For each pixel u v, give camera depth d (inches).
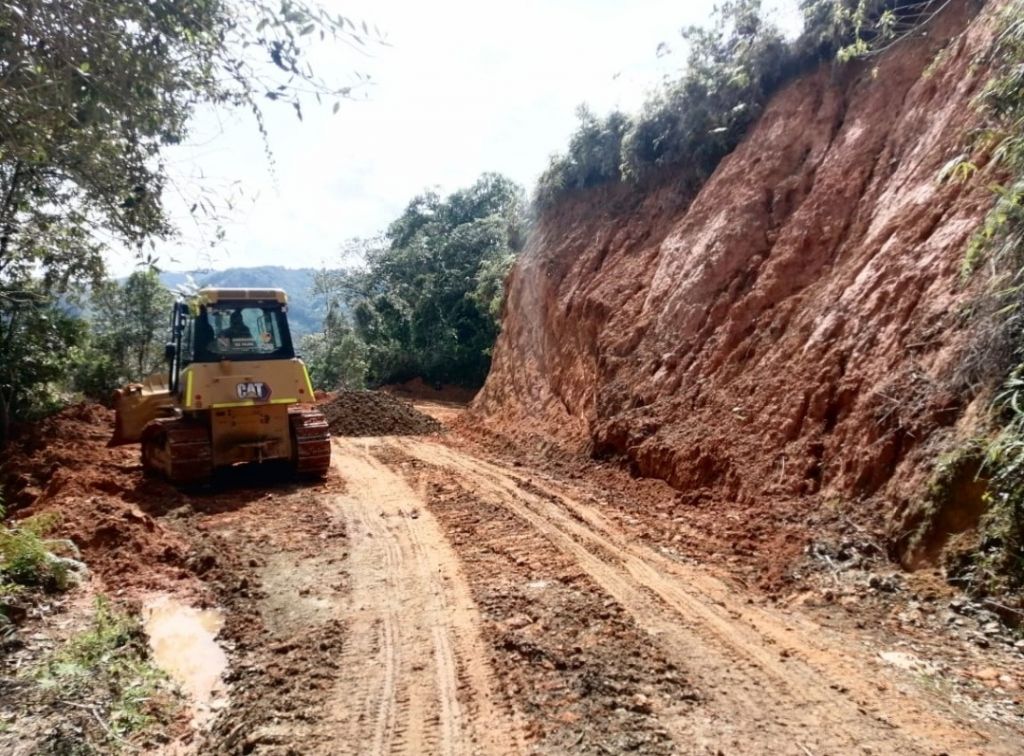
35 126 111.0
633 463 379.2
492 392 702.5
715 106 501.7
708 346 389.7
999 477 195.6
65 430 576.7
